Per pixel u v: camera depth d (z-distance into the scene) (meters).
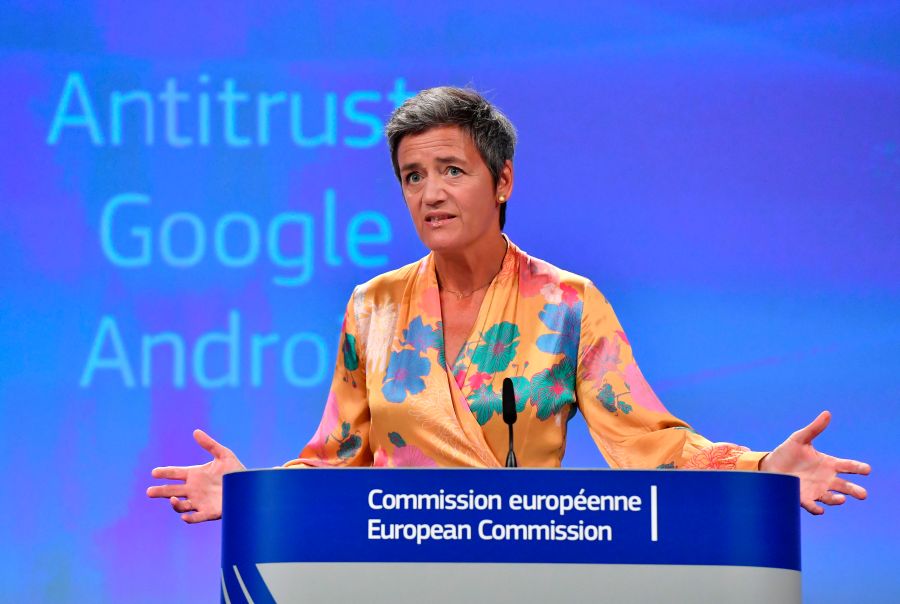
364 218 9.84
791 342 9.59
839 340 9.57
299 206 9.86
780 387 9.55
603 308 4.83
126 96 9.99
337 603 3.27
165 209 9.91
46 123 10.00
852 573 9.28
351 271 9.80
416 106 4.70
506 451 4.66
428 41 9.90
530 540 3.28
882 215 9.63
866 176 9.66
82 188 9.94
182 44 9.99
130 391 9.78
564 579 3.26
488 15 9.88
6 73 10.02
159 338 9.81
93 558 9.66
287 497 3.33
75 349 9.83
